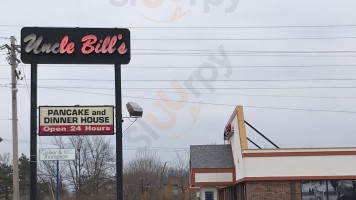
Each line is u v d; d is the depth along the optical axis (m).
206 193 45.09
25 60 24.14
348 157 29.88
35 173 23.52
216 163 37.34
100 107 24.33
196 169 36.88
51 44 24.39
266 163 30.06
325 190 29.73
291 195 29.77
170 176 80.56
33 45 24.20
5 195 74.88
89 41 24.62
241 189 33.78
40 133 23.84
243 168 30.41
